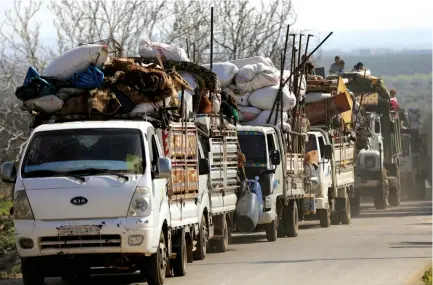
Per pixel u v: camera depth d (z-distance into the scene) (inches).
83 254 1385.3
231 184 2126.0
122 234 1366.9
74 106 1542.8
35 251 1375.5
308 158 2706.7
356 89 3814.0
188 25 3284.9
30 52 2714.1
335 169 2997.0
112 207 1375.5
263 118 2539.4
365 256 1844.2
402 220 3134.8
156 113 1556.3
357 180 3474.4
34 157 1419.8
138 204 1379.2
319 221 3112.7
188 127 1715.1
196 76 1966.0
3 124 2615.7
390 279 1454.2
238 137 2338.8
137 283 1521.9
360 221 3157.0
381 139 3818.9
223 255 1962.4
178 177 1625.2
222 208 2039.9
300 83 2684.5
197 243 1839.3
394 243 2160.4
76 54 1552.7
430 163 4549.7
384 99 3887.8
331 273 1553.9
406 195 4461.1
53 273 1414.9
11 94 2650.1
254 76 2524.6
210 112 1999.3
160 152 1521.9
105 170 1401.3
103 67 1568.7
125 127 1449.3
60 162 1412.4
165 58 2004.2
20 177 1401.3
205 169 1784.0
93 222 1369.3
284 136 2464.3
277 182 2372.0
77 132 1441.9
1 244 1919.3
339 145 3088.1
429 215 3380.9
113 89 1542.8
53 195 1376.7
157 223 1418.6
